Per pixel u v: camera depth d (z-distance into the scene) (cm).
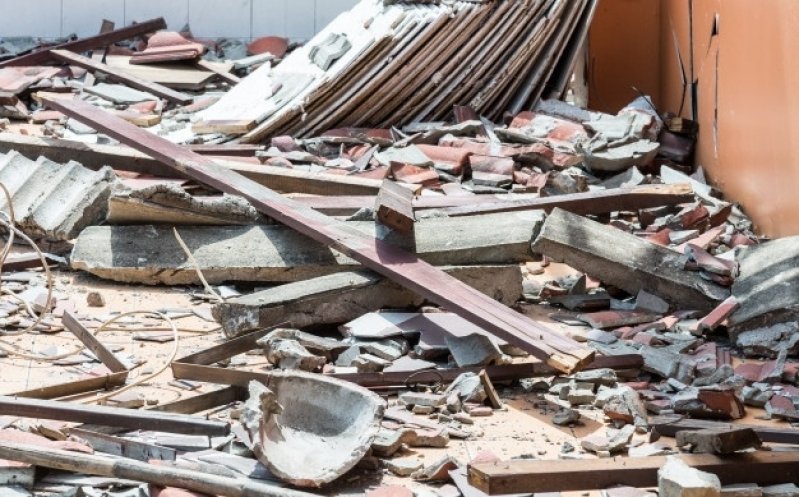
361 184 1919
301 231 1540
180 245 1587
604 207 1786
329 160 2183
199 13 3206
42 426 1075
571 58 2503
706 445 1043
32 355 1309
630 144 2170
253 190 1652
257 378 1197
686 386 1272
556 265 1711
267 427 1047
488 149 2166
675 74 2498
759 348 1367
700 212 1844
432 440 1122
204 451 1065
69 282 1580
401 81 2339
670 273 1534
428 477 1045
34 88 2619
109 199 1605
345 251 1474
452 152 2136
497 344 1354
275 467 998
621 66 2731
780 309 1392
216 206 1619
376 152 2212
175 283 1575
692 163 2302
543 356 1218
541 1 2400
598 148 2128
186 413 1169
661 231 1800
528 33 2423
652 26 2702
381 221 1487
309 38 3225
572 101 2770
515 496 1003
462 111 2366
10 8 3162
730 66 2047
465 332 1369
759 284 1485
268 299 1400
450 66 2383
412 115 2386
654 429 1142
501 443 1133
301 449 1055
